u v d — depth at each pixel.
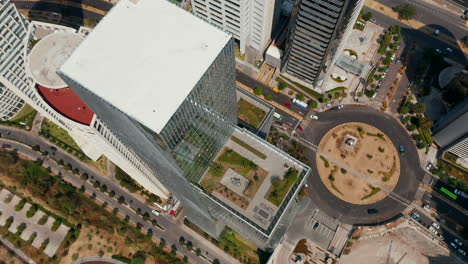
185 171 128.88
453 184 195.50
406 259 185.50
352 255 186.62
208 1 197.75
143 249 189.88
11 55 156.88
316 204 196.00
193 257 188.62
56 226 194.50
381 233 189.38
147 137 108.69
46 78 147.25
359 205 194.88
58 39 153.00
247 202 143.62
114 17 109.88
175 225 194.62
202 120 119.88
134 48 106.38
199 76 103.38
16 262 189.75
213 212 164.38
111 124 132.25
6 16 149.50
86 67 103.94
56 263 188.12
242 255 187.88
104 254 189.50
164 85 101.88
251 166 148.75
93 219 195.75
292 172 145.12
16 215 198.00
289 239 189.88
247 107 185.62
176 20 110.25
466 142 182.50
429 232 188.25
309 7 164.25
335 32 172.88
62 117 145.00
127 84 102.38
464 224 189.25
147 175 172.38
